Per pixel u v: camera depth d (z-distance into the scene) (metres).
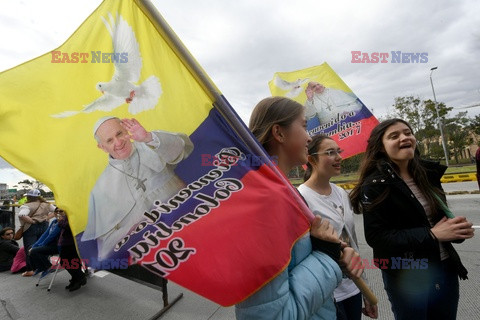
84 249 0.85
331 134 3.16
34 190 5.46
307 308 0.88
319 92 3.26
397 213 1.55
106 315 3.25
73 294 3.87
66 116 0.90
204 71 0.95
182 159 0.95
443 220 1.51
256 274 0.84
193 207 0.92
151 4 0.90
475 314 2.50
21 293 4.04
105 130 0.92
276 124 1.12
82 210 0.87
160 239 0.88
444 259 1.57
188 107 0.98
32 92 0.89
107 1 0.98
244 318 0.86
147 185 0.92
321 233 1.03
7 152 0.85
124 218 0.89
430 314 1.60
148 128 0.95
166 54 1.00
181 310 3.17
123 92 0.96
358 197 1.88
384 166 1.63
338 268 0.99
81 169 0.89
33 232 5.20
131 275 3.46
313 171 1.95
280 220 0.90
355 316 1.70
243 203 0.92
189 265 0.86
